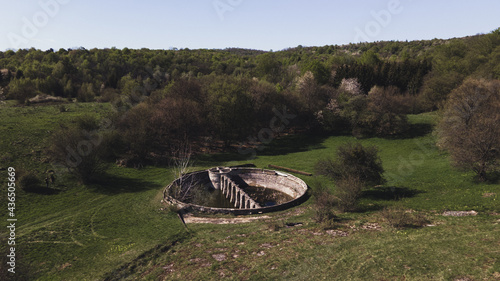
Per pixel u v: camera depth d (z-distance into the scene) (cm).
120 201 4309
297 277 2247
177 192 4769
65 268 2681
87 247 3048
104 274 2577
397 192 3981
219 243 3038
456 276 1911
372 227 3011
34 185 4550
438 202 3375
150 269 2653
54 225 3541
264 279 2289
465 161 3788
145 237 3250
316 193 3938
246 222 3612
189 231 3388
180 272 2544
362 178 3975
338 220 3334
